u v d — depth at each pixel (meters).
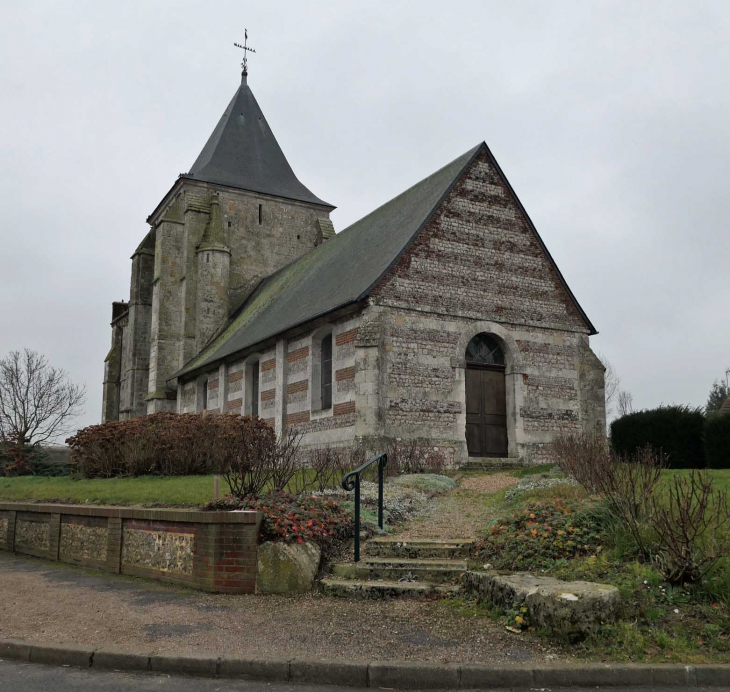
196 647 6.50
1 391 49.56
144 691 5.71
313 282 24.78
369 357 17.75
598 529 8.50
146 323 36.53
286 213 37.00
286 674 6.00
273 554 8.79
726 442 17.31
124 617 7.70
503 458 19.17
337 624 7.18
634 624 6.48
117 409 43.03
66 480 18.39
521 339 20.28
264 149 38.59
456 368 19.03
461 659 6.05
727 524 7.97
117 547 11.05
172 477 16.36
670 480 11.40
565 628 6.30
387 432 17.62
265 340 22.67
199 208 34.38
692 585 6.96
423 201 21.16
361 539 9.86
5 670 6.30
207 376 28.27
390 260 18.69
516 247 20.80
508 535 8.96
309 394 20.56
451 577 8.46
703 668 5.74
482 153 20.78
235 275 35.12
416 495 12.53
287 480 11.93
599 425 20.83
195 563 9.26
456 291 19.47
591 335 21.83
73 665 6.43
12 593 9.27
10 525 14.63
